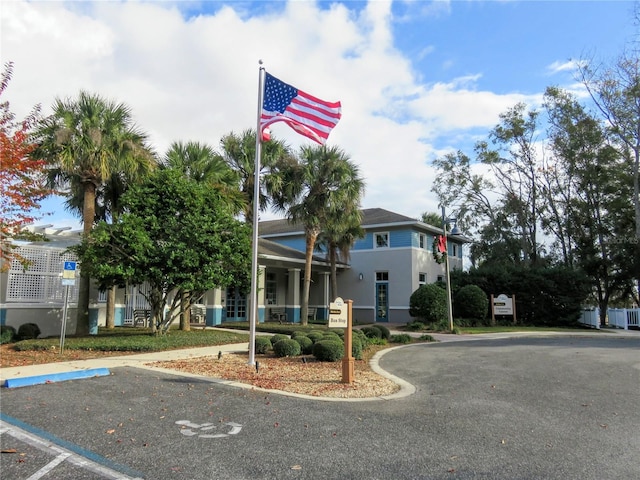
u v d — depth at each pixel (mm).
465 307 25688
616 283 29516
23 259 13188
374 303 28578
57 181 15523
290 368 9969
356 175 22359
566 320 26656
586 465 4559
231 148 20703
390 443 5164
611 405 7066
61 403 6777
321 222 22203
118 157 14930
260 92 10484
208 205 14938
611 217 30594
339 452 4859
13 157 11508
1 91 11867
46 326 16156
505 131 34375
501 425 5926
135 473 4285
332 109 10719
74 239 16609
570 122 31328
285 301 29016
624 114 28453
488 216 36719
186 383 8258
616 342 17672
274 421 5980
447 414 6453
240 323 22828
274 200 22078
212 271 14094
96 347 12273
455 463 4582
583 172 30797
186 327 18234
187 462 4559
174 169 14906
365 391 7848
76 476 4203
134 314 21000
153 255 13453
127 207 14617
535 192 34531
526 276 27672
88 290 15711
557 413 6562
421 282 28844
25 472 4289
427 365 11117
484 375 9695
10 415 6137
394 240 28438
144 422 5871
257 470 4371
